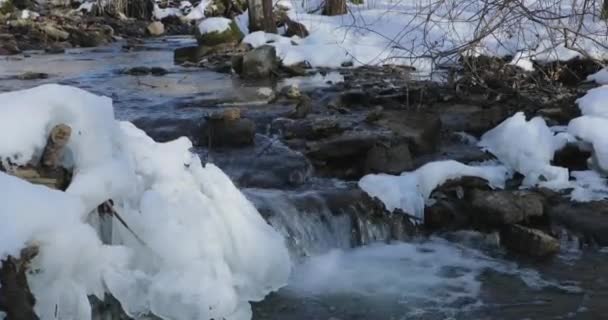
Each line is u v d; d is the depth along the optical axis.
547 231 6.41
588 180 7.36
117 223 4.75
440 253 6.25
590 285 5.64
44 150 4.66
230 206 5.09
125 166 4.85
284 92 10.79
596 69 11.23
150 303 4.53
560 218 6.57
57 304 4.11
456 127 9.15
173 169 5.26
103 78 13.28
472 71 9.40
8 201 4.05
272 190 6.73
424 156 8.12
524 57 10.82
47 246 4.08
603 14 9.15
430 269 5.95
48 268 4.09
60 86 4.89
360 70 13.41
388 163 7.51
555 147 7.82
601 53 11.20
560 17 8.18
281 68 13.63
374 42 14.66
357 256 6.18
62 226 4.16
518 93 10.19
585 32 10.48
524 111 9.55
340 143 7.80
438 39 11.31
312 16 17.41
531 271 5.90
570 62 11.20
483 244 6.37
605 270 5.88
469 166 7.17
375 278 5.77
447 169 6.97
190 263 4.64
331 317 5.13
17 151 4.57
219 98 10.83
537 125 7.88
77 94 4.89
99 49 19.19
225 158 7.63
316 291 5.52
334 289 5.55
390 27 15.19
